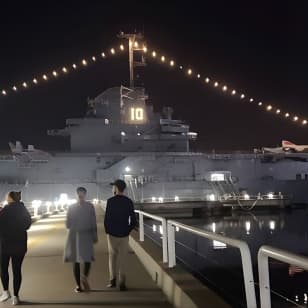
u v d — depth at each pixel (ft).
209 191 239.09
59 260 44.65
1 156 240.53
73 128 257.75
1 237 27.55
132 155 245.86
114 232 30.17
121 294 29.12
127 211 30.32
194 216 211.20
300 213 218.79
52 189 230.27
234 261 74.90
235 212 223.30
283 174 255.70
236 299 47.44
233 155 254.47
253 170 253.24
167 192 234.17
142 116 256.73
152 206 207.41
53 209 155.12
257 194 249.55
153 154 245.86
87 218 30.12
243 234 144.05
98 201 206.49
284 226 167.73
